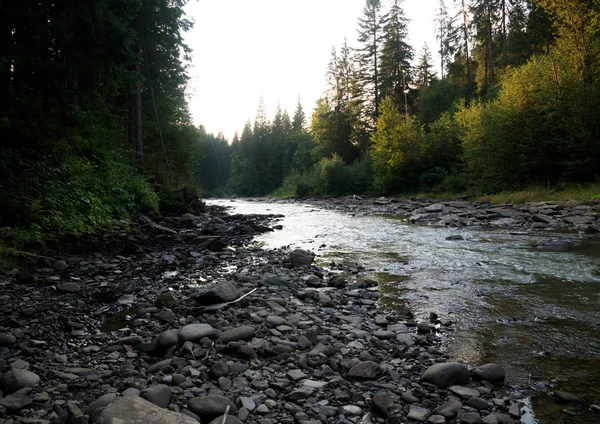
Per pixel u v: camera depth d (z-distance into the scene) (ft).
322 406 10.43
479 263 30.71
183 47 84.02
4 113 37.96
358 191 151.74
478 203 78.84
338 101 189.06
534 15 132.57
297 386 11.59
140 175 66.03
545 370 12.99
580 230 44.98
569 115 78.23
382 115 133.49
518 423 9.84
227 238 48.03
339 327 17.31
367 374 12.33
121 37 42.93
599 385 11.91
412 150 126.41
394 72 174.70
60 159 41.63
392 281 25.99
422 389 11.52
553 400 11.05
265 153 299.17
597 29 76.69
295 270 29.04
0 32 36.78
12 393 10.42
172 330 15.17
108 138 59.88
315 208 108.47
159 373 11.93
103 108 58.39
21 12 36.32
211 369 12.04
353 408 10.41
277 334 15.67
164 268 28.91
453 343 15.47
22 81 38.88
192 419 8.90
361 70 181.68
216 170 390.83
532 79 83.51
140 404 8.99
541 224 49.78
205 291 19.71
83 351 13.92
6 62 35.19
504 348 14.89
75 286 21.80
